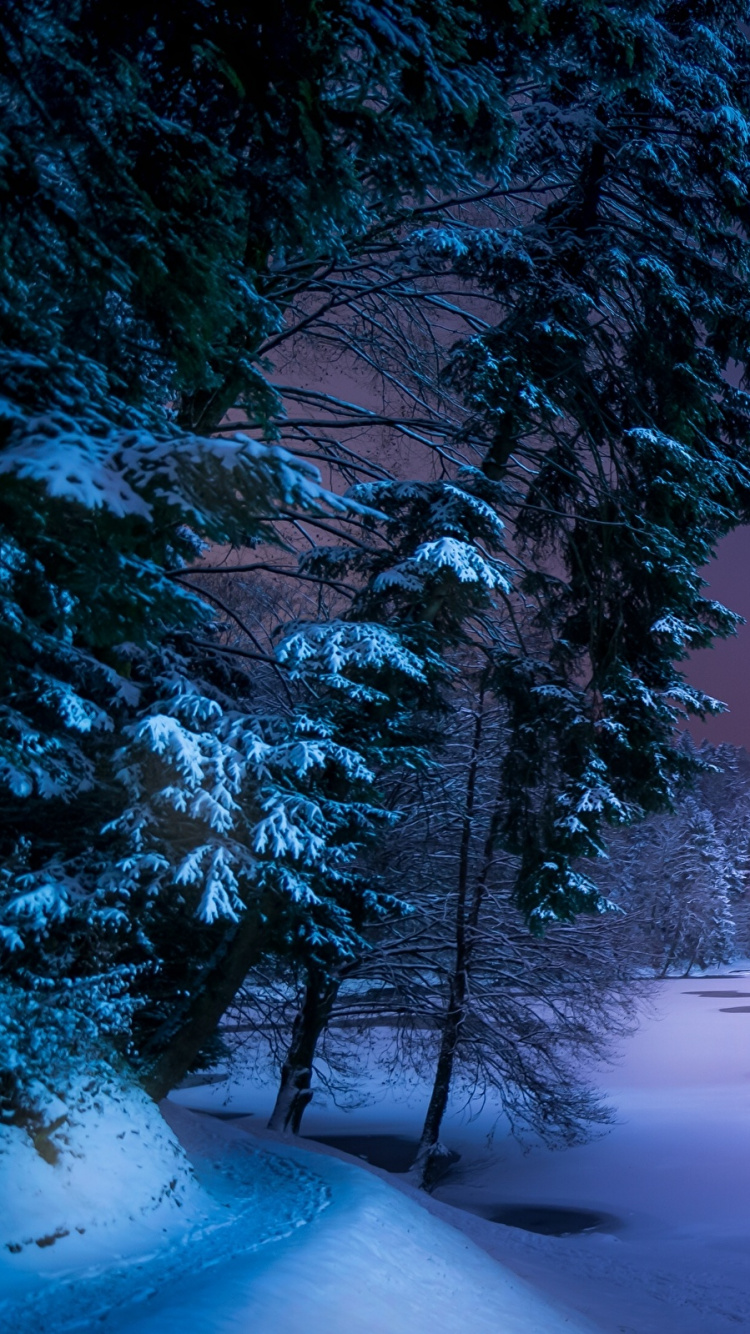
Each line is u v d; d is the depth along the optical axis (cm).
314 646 1330
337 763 1295
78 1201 872
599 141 1481
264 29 637
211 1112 2880
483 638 1850
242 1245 915
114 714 1190
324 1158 1320
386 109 782
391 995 2347
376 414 1590
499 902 2320
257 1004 2134
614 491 1566
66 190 634
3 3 555
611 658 1591
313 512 481
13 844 1109
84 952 1093
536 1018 2328
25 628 602
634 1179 2434
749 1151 2681
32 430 491
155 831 1126
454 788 2286
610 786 1639
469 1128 2967
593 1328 1164
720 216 1502
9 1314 691
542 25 845
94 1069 1041
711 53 1455
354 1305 812
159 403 780
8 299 580
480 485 1474
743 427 1669
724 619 1605
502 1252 1623
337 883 1362
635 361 1587
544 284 1445
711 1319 1377
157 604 549
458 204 1570
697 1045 4538
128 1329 664
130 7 611
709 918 8238
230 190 676
